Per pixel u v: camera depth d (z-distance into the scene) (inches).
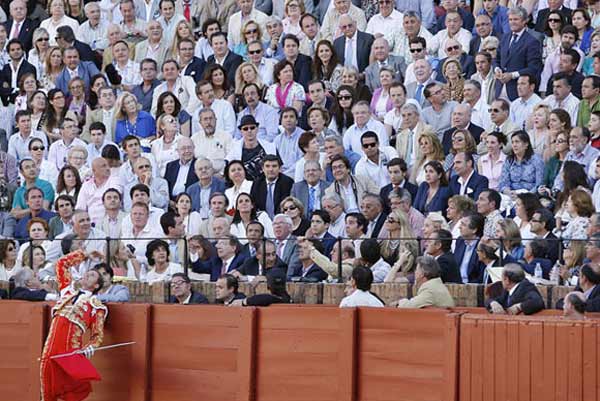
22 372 2123.5
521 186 2354.8
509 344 1786.4
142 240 2372.0
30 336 2117.4
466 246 2116.1
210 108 2701.8
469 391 1814.7
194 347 2052.2
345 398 1930.4
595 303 1873.8
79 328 2033.7
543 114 2421.3
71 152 2723.9
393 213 2241.6
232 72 2847.0
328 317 1957.4
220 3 3046.3
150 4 3088.1
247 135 2635.3
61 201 2541.8
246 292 2188.7
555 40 2647.6
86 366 2025.1
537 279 1995.6
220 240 2271.2
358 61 2760.8
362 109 2566.4
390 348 1904.5
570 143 2340.1
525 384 1772.9
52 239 2394.2
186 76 2866.6
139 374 2081.7
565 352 1747.0
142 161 2615.7
